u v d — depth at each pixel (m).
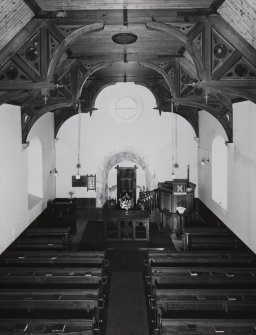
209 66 8.08
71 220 16.67
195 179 19.25
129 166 19.81
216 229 13.26
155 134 19.08
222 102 12.45
